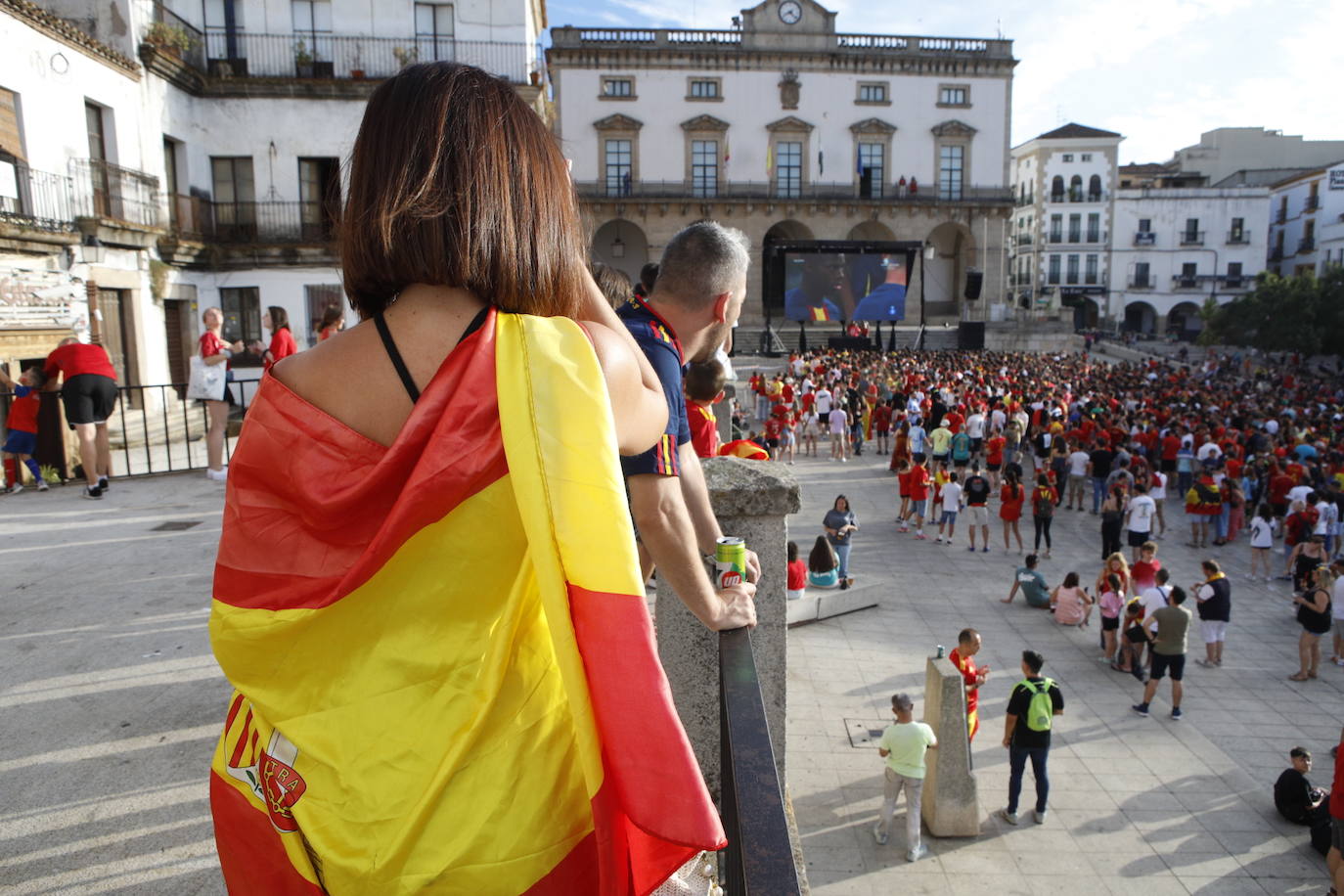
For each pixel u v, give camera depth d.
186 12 21.45
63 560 5.32
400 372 0.87
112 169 16.78
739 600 1.56
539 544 0.82
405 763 0.85
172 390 18.53
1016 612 14.50
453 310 0.91
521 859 0.85
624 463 1.20
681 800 0.80
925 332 52.94
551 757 0.88
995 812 9.02
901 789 9.16
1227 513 19.20
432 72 0.97
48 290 14.51
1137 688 12.00
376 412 0.87
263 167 21.61
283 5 22.14
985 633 13.62
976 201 51.97
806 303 46.19
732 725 1.25
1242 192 73.50
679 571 1.31
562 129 49.41
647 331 1.88
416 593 0.85
